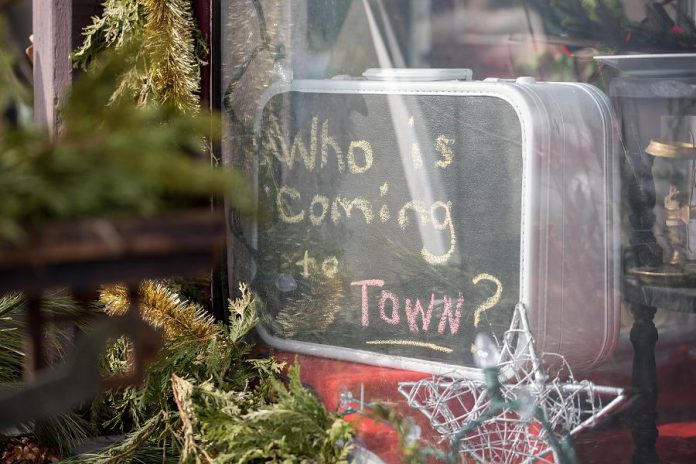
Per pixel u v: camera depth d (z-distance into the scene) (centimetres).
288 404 186
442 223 192
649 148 183
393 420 173
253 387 232
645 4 183
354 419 198
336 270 212
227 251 235
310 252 217
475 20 199
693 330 183
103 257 80
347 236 209
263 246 226
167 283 238
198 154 92
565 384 182
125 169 79
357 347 209
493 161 184
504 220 183
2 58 97
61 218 79
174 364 215
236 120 231
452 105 189
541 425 178
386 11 205
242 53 229
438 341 195
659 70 182
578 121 181
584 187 182
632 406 183
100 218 80
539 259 180
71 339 236
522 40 195
